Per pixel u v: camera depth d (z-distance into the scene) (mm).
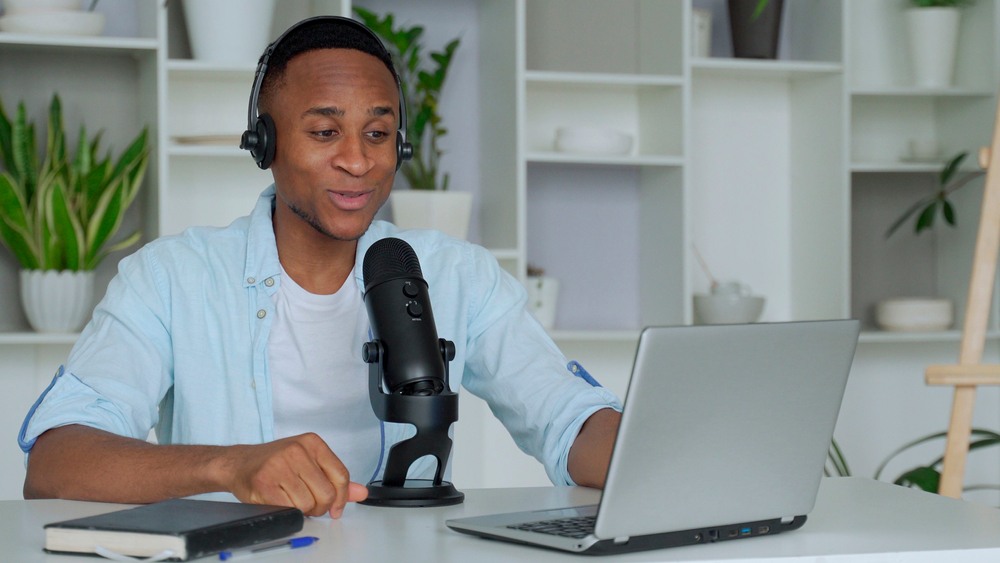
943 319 3324
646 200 3355
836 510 1203
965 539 1040
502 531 1018
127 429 1374
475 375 1699
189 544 918
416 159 3057
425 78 3043
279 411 1577
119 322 1533
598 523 946
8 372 2977
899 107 3545
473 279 1708
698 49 3240
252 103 1475
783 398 1028
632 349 3457
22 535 1048
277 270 1564
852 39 3484
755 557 959
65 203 2748
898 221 3395
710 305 3230
